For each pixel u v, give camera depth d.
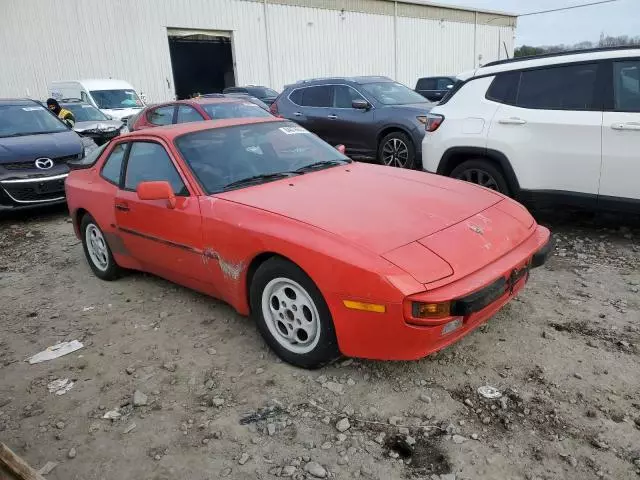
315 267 2.94
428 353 2.88
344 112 10.09
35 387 3.39
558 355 3.29
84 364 3.62
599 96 5.05
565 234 5.68
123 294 4.80
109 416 3.02
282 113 11.11
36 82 20.97
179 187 3.97
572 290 4.23
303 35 28.28
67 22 21.30
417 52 34.22
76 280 5.33
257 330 3.87
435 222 3.21
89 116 14.96
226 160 4.11
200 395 3.15
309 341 3.20
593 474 2.37
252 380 3.25
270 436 2.75
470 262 2.96
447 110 6.29
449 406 2.88
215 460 2.62
